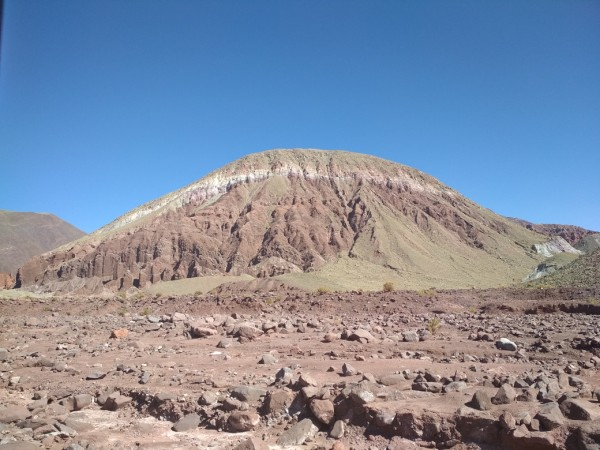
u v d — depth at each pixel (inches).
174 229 5497.1
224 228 5644.7
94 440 314.2
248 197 6235.2
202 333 689.6
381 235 5113.2
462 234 5861.2
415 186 6727.4
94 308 1328.7
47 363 531.8
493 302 1146.7
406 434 284.7
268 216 5689.0
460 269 4805.6
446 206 6309.1
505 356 493.4
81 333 794.8
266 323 695.1
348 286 3476.9
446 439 274.8
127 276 4864.7
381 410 299.9
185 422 335.6
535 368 426.6
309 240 5093.5
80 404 388.8
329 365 457.7
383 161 7253.9
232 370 458.3
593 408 268.2
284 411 331.0
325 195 6181.1
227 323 788.0
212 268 4990.2
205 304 1136.2
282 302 1176.8
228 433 320.2
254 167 6806.1
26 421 338.0
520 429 257.1
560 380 347.9
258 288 2645.2
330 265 4554.6
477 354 507.2
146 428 335.0
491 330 676.7
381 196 6225.4
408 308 1031.6
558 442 249.9
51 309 1328.7
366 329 686.5
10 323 956.0
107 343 666.8
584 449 239.8
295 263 4795.8
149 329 810.2
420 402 309.0
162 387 406.6
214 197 6471.5
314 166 6796.3
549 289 1334.9
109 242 5452.8
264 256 4931.1
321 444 292.4
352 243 5177.2
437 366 434.6
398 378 369.7
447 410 288.4
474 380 366.6
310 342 600.7
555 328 673.6
